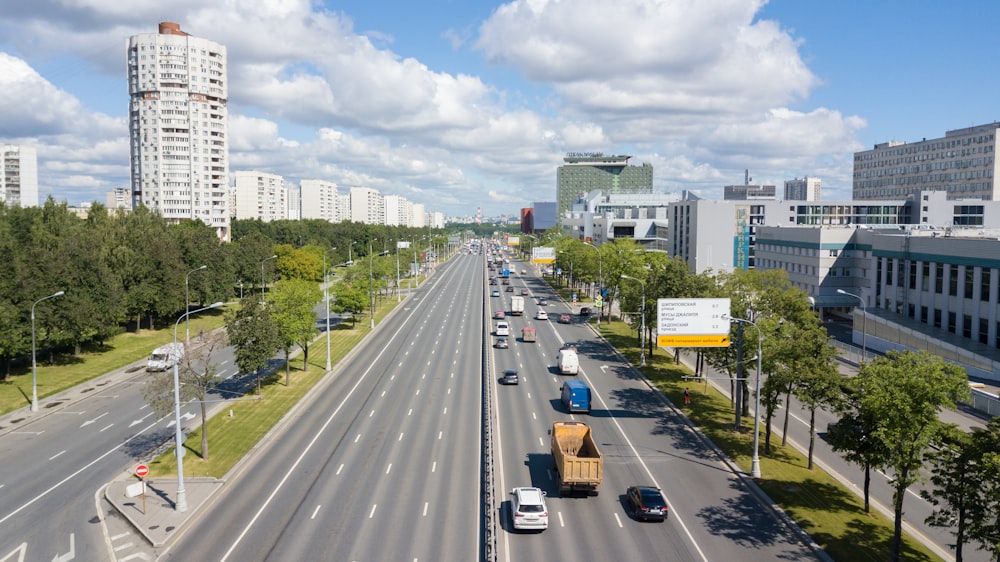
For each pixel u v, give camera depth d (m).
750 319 62.38
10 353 61.69
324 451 45.50
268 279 128.50
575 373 70.38
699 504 37.66
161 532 33.19
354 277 110.25
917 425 30.02
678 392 62.22
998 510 25.84
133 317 96.38
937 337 75.56
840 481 41.66
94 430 50.62
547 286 166.50
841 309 108.69
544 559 30.70
